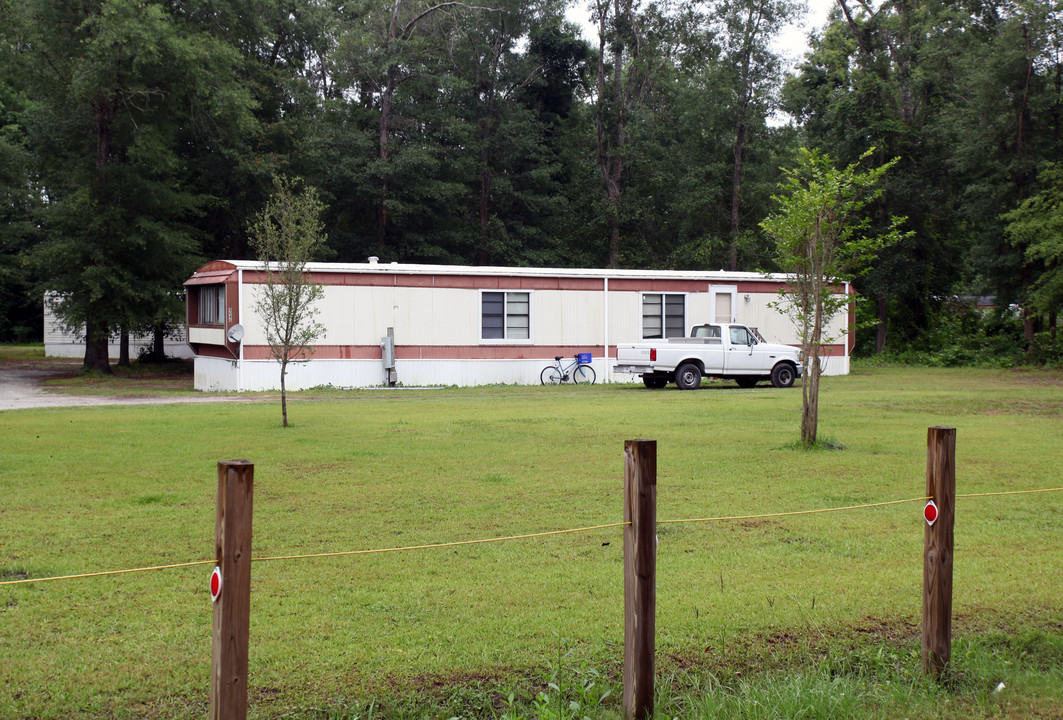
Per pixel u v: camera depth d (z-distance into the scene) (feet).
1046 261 100.89
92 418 51.70
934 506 15.17
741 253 136.98
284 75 115.55
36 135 98.07
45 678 14.62
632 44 142.92
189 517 25.68
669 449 38.91
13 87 111.45
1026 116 109.81
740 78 134.31
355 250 126.93
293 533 23.97
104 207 96.73
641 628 13.15
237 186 109.29
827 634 16.98
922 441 41.78
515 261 138.51
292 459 36.17
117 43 88.07
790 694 14.06
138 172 98.12
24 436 42.88
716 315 87.15
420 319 78.07
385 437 43.04
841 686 14.52
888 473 33.04
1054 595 19.10
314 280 74.54
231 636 10.85
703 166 140.67
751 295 88.17
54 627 16.88
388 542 23.07
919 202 121.80
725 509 26.99
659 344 75.10
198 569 20.79
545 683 14.80
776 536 23.97
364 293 76.23
